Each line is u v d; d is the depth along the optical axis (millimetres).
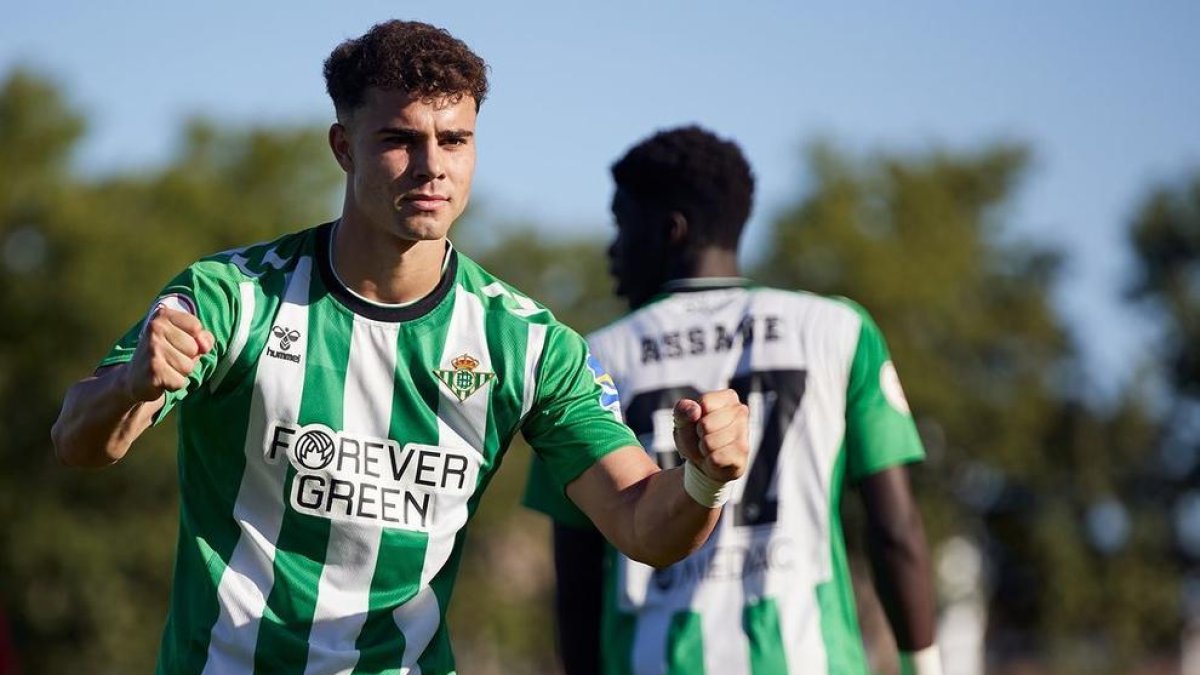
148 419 6590
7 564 66625
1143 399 79562
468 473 7191
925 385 76000
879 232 80250
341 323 7070
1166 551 78125
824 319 9477
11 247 69688
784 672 8984
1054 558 76688
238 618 7051
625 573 9344
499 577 82188
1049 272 83875
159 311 6316
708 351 9477
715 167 9680
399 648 7199
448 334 7160
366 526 7055
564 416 7305
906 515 9266
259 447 6984
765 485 9211
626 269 9906
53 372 68312
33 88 74438
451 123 6824
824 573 9180
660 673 9133
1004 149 84062
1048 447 79125
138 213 73375
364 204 6883
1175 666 78500
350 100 6895
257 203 79188
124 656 66500
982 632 77750
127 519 67188
